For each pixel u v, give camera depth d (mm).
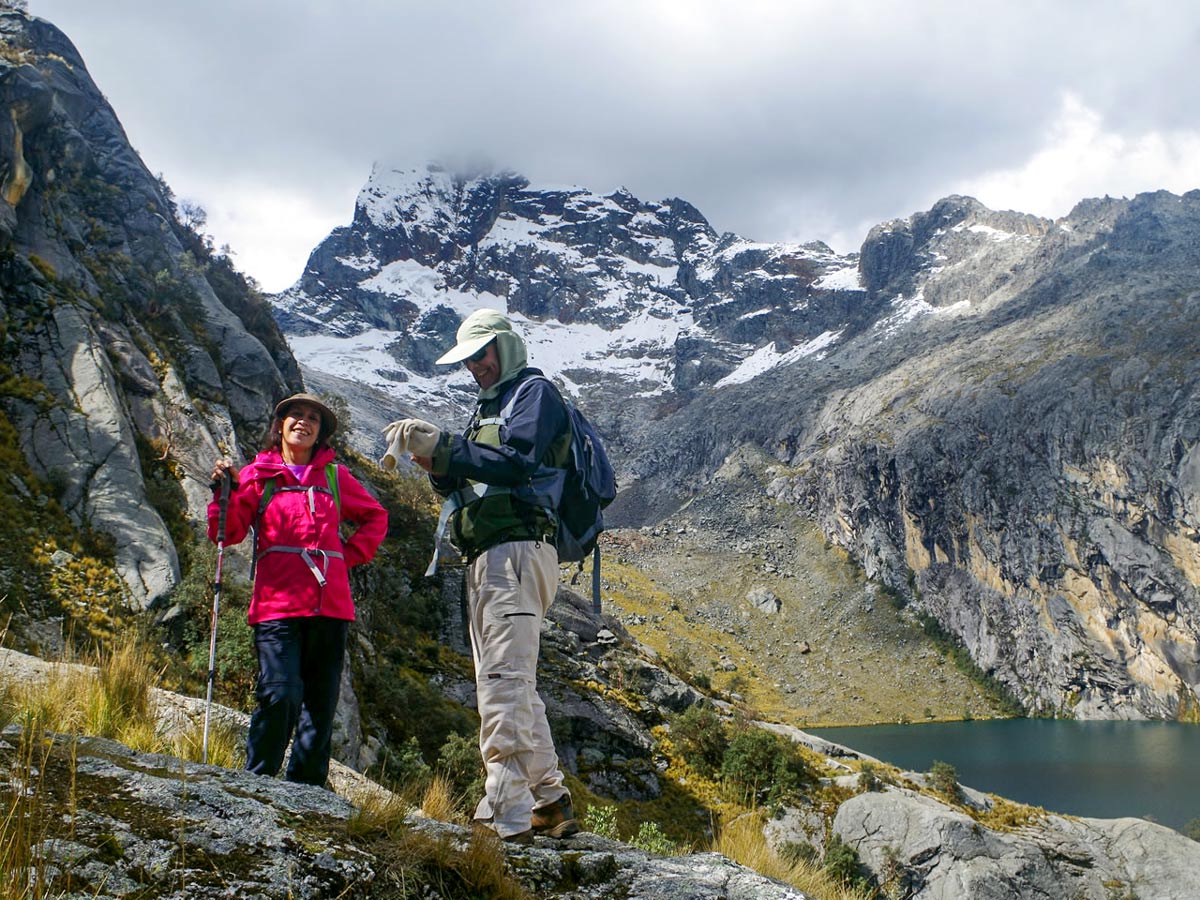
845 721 138750
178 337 46312
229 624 20812
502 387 4238
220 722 6289
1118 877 49125
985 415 184500
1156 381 168250
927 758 107938
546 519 4039
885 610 177875
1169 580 149875
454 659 50875
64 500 30812
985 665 162000
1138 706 147375
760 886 3146
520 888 2867
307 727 4684
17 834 2309
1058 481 169375
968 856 40969
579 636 67875
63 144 53156
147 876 2359
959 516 178125
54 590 25578
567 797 3977
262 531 4801
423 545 61062
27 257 41375
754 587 185000
